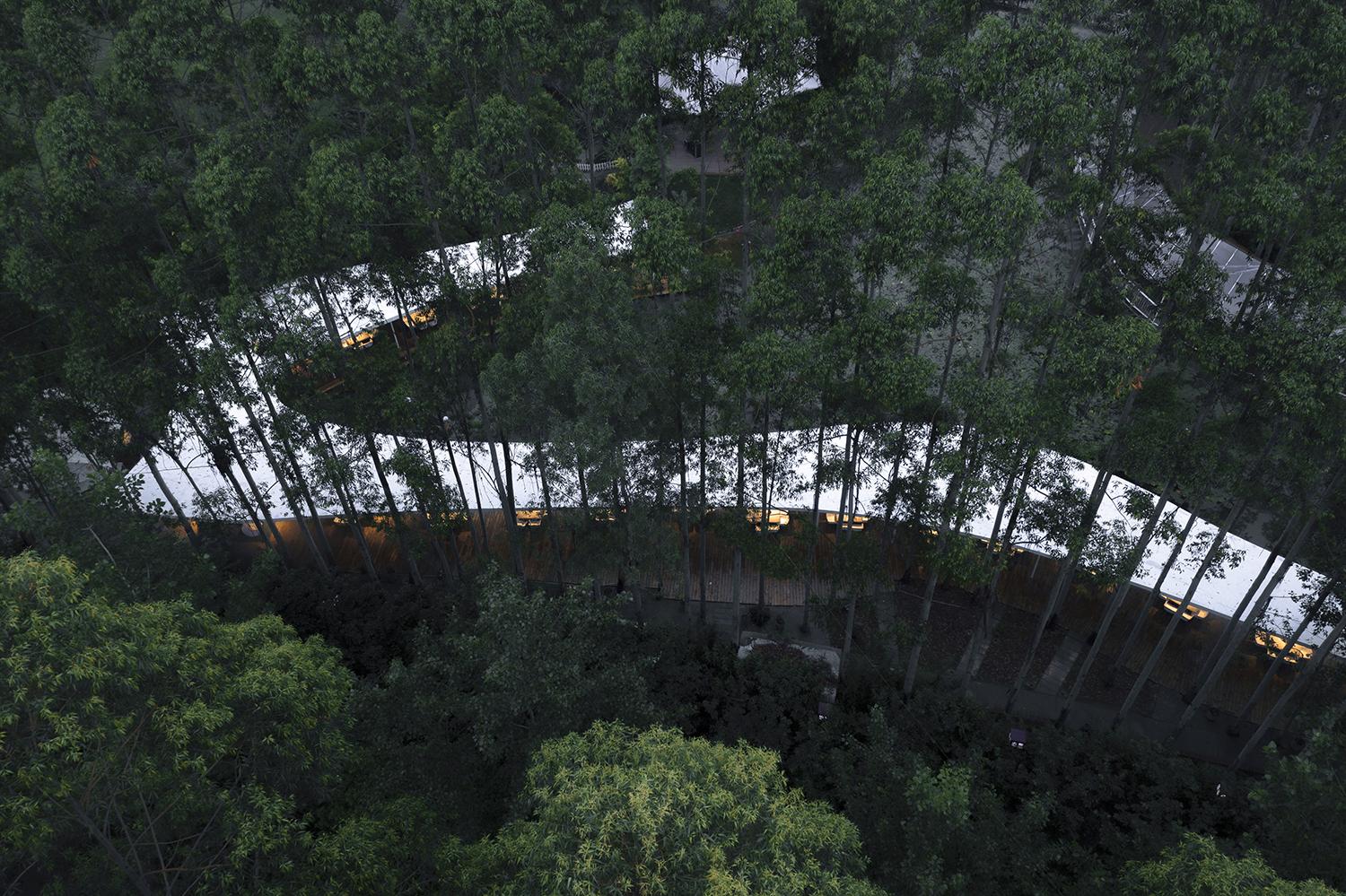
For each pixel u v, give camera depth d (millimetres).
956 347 41750
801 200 25547
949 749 31234
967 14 29141
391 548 42688
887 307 24719
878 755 23922
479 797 23609
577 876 12773
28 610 13008
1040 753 30391
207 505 35562
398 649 35594
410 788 21828
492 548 41625
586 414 24281
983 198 22984
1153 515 28656
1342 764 21219
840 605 34406
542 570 40281
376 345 31906
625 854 13289
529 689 21188
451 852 17891
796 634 37594
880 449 29875
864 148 27219
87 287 28656
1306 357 22391
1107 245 26672
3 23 32000
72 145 26234
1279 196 22797
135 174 28359
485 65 30172
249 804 15906
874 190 23969
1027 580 40000
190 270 28891
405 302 30656
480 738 21125
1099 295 26031
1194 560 30938
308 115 32594
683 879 12914
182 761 14188
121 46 28297
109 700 14008
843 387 27062
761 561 31000
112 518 23875
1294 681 30266
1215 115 25094
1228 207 24172
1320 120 29078
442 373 30719
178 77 30844
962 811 19688
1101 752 30562
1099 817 28547
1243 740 33000
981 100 25297
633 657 32812
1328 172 24172
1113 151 25312
